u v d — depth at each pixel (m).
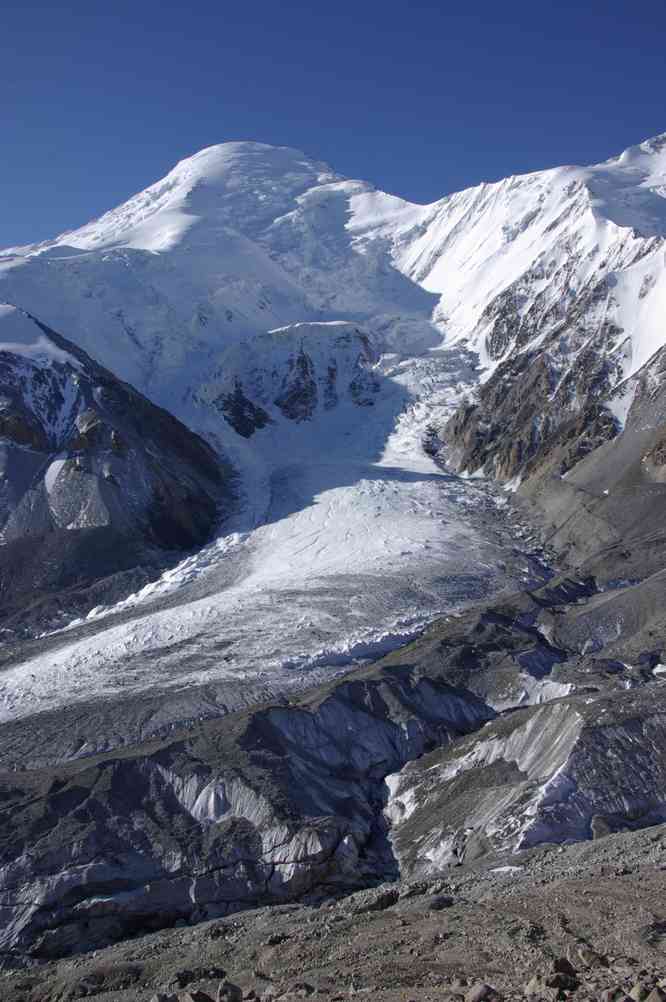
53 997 35.47
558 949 23.38
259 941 34.53
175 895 51.59
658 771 49.94
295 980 26.41
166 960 36.06
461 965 24.05
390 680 68.31
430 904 32.72
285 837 52.94
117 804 56.56
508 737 57.41
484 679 69.44
